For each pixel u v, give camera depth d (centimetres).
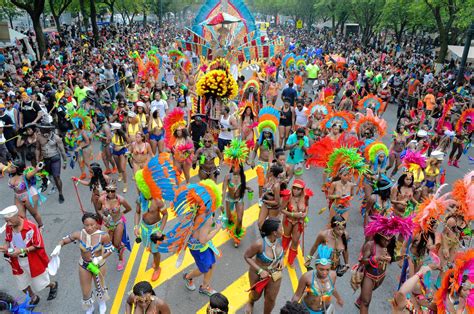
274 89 1911
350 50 4572
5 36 2645
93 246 626
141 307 500
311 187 1234
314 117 1365
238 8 2244
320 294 535
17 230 641
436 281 726
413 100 2023
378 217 621
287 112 1374
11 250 643
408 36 6688
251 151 1198
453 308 537
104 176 777
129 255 847
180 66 2320
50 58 2627
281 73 3106
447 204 725
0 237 919
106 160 1189
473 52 2786
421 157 967
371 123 1209
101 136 1162
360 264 639
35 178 939
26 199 858
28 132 1029
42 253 670
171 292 735
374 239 621
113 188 726
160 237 702
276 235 575
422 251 710
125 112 1259
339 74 2514
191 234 670
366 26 5175
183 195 655
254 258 614
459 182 747
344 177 853
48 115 1322
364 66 3189
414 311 584
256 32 2277
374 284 624
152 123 1241
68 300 715
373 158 1000
